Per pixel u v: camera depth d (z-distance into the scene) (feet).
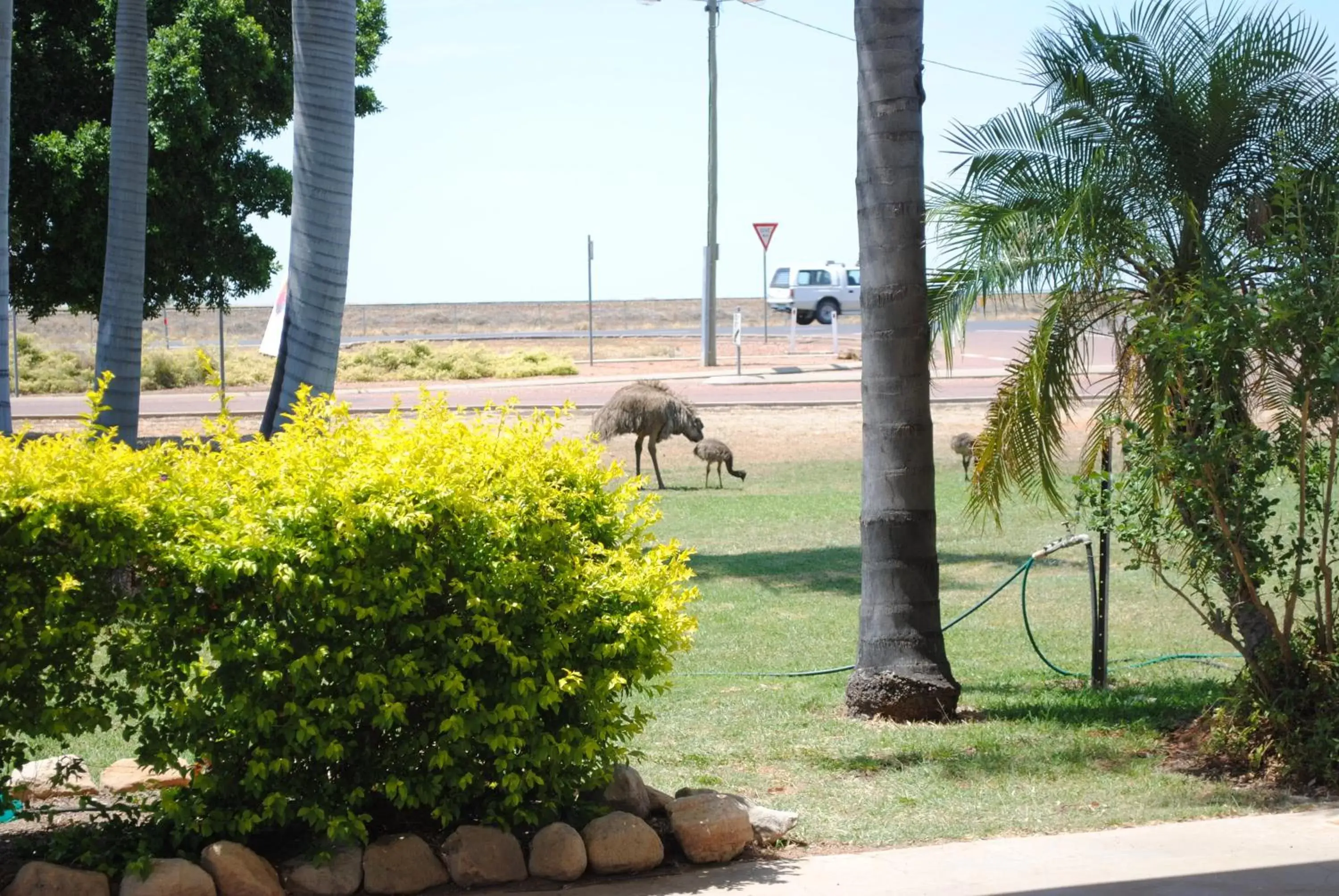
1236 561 27.91
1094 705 35.24
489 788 21.99
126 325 46.70
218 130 77.51
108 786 25.09
